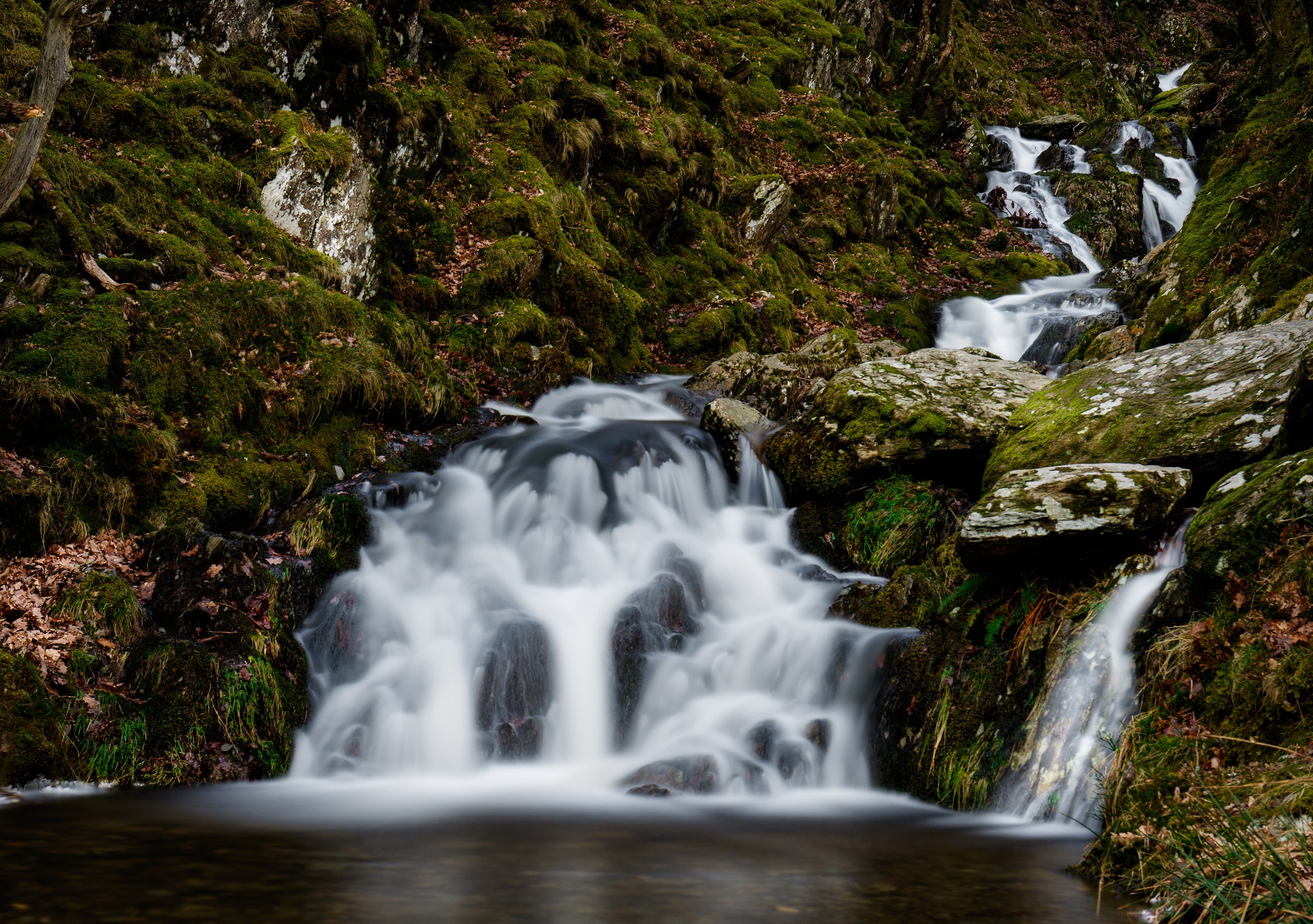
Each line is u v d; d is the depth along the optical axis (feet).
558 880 13.60
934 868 14.42
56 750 18.56
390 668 22.61
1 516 21.53
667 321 44.24
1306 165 33.04
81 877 13.42
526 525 27.32
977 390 27.37
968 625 20.74
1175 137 80.12
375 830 16.25
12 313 24.27
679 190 47.70
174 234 29.37
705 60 62.18
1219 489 18.49
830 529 26.94
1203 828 12.42
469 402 33.24
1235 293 31.22
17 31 30.50
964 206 67.31
